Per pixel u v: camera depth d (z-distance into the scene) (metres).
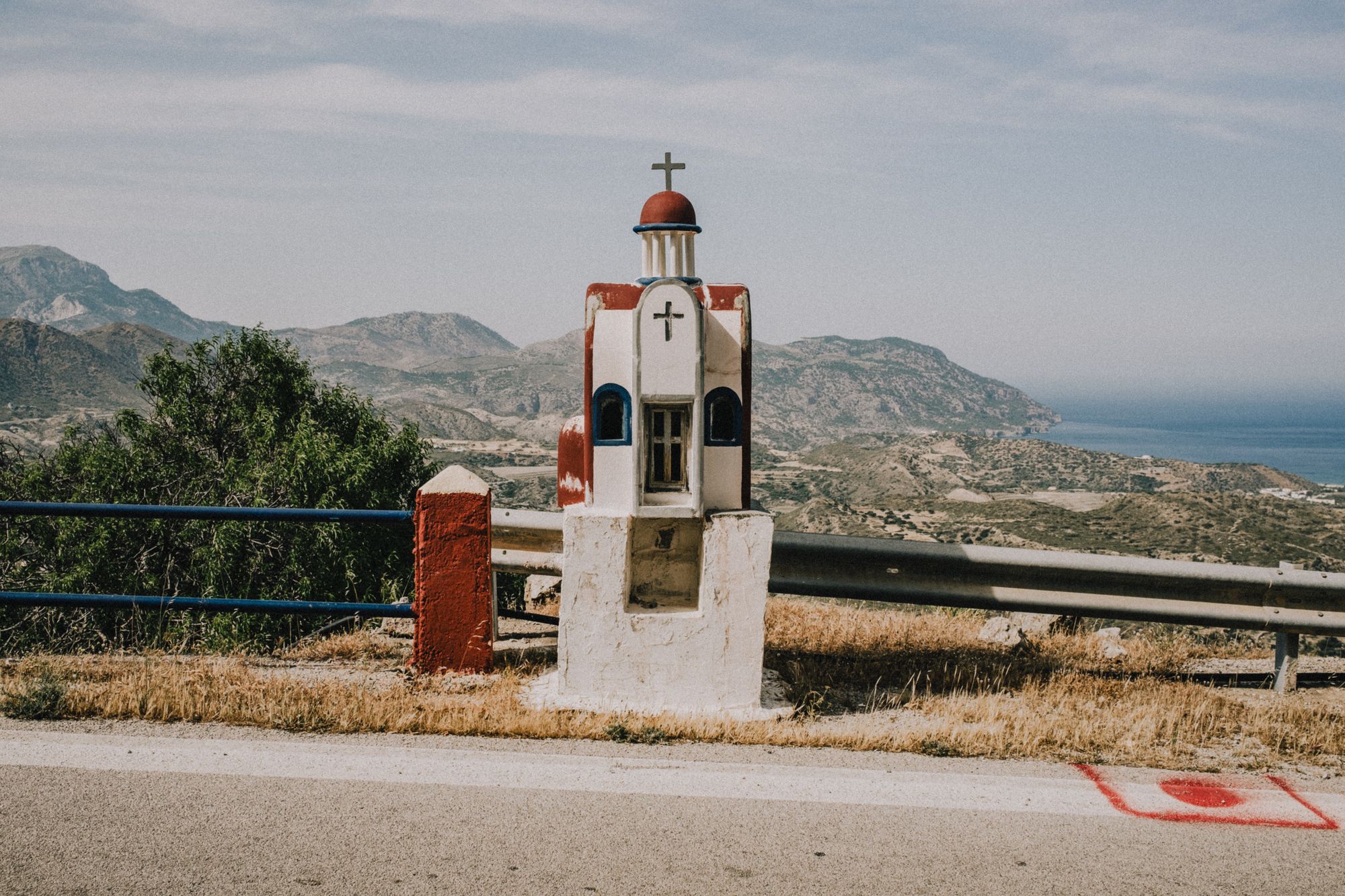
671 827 4.26
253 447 19.58
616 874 3.84
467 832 4.16
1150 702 6.24
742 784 4.73
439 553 6.32
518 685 6.23
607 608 5.96
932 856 4.06
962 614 9.45
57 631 13.90
